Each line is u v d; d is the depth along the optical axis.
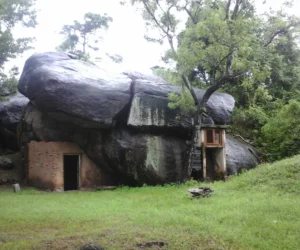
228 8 16.62
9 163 22.05
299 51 25.03
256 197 11.11
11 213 10.62
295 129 19.64
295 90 24.44
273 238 7.05
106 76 19.09
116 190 16.94
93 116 17.05
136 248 6.80
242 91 25.33
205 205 10.75
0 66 20.50
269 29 16.88
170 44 17.78
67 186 21.56
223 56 16.61
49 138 19.34
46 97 16.95
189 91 18.80
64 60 19.34
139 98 18.11
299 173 12.83
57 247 6.98
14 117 24.64
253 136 24.64
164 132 19.02
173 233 7.62
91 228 8.45
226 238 7.14
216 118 20.02
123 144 17.81
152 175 18.06
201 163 19.12
